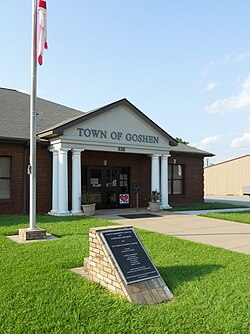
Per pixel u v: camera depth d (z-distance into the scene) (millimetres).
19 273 5617
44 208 15102
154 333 3672
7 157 14641
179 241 8633
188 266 6227
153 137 17219
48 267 5973
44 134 14461
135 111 16453
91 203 14688
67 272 5711
